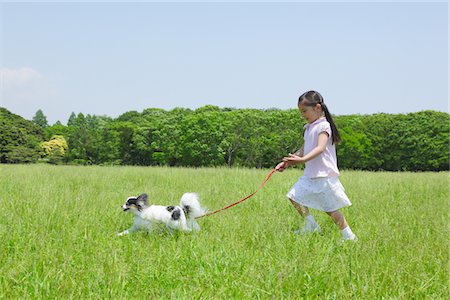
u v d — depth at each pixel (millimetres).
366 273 4023
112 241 5156
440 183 13414
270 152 59125
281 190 10188
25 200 7418
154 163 64438
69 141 68562
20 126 72875
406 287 3818
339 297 3564
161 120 66500
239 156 61906
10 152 65312
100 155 66625
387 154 61188
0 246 4633
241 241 5211
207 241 5051
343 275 3934
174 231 5898
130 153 67062
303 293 3688
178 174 14281
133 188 10578
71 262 4184
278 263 4191
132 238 5527
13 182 10500
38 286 3516
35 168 16875
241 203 8438
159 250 4699
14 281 3723
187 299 3371
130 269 4023
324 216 7227
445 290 3844
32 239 4828
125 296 3428
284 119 58656
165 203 8266
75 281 3713
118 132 66000
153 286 3768
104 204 7621
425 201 9438
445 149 57719
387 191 10875
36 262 4098
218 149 59031
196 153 59469
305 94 6055
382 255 4734
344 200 5883
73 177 12727
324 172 5887
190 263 4285
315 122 6023
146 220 5984
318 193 5895
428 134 59156
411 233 5855
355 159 60219
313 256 4520
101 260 4168
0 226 5438
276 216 6848
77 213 6461
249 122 59344
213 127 59625
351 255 4449
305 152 6137
